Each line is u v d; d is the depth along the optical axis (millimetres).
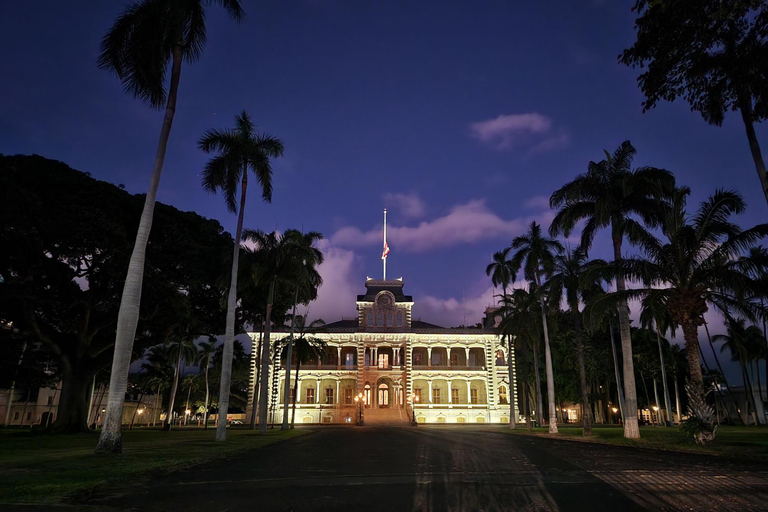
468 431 44969
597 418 79562
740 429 40750
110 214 33375
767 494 10383
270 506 9125
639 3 15828
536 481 11875
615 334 69562
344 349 77875
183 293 38031
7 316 34219
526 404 51625
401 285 82562
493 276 55281
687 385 25469
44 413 75188
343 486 11156
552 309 40719
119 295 35000
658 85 17969
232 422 83000
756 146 21453
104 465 13797
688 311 25641
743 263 24609
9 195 29078
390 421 67312
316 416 72562
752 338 63094
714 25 16000
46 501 9148
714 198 25500
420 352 79000
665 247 26812
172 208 37688
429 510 8883
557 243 44938
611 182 32844
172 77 20766
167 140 20016
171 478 12297
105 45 20406
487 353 76875
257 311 46812
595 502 9555
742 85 17938
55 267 33562
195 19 21844
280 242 39219
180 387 97875
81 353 38062
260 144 31781
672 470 14094
